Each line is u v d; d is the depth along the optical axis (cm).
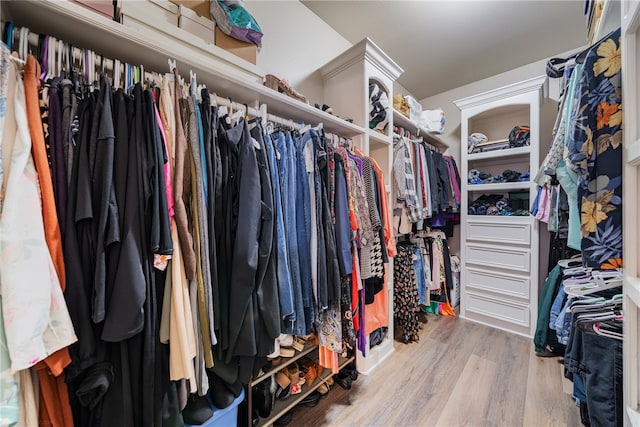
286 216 108
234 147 92
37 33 72
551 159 108
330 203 125
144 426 65
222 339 87
